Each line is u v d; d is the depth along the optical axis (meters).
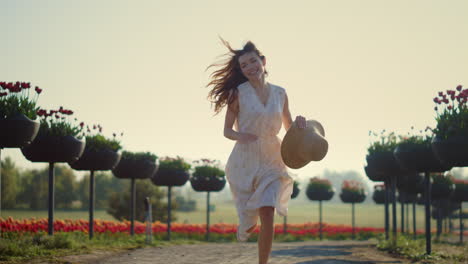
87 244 7.57
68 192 84.69
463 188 17.45
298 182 19.28
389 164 9.54
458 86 6.23
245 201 3.33
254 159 3.29
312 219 66.94
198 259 6.34
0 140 5.62
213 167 15.05
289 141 3.19
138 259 5.99
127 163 10.99
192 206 104.75
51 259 5.37
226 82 3.39
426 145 7.57
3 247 5.57
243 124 3.32
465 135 5.99
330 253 8.06
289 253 7.80
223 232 17.62
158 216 31.00
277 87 3.45
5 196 64.25
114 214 30.81
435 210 26.03
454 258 7.73
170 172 13.27
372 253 8.45
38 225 10.29
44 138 6.97
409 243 9.34
